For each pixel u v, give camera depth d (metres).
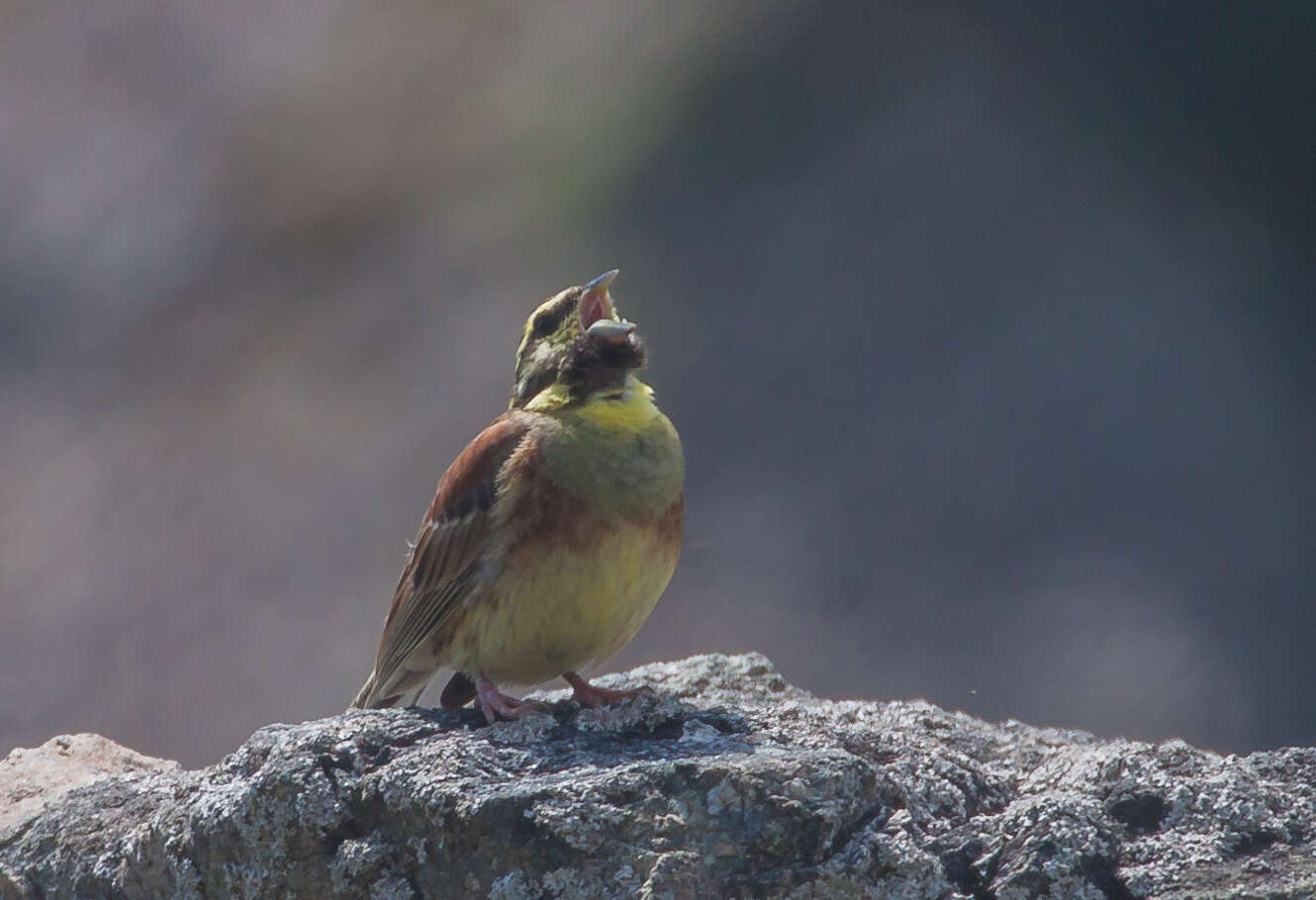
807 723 6.02
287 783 5.48
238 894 5.54
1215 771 5.40
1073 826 5.07
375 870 5.36
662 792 5.12
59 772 7.41
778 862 5.04
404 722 5.84
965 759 5.86
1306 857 5.01
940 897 4.96
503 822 5.15
